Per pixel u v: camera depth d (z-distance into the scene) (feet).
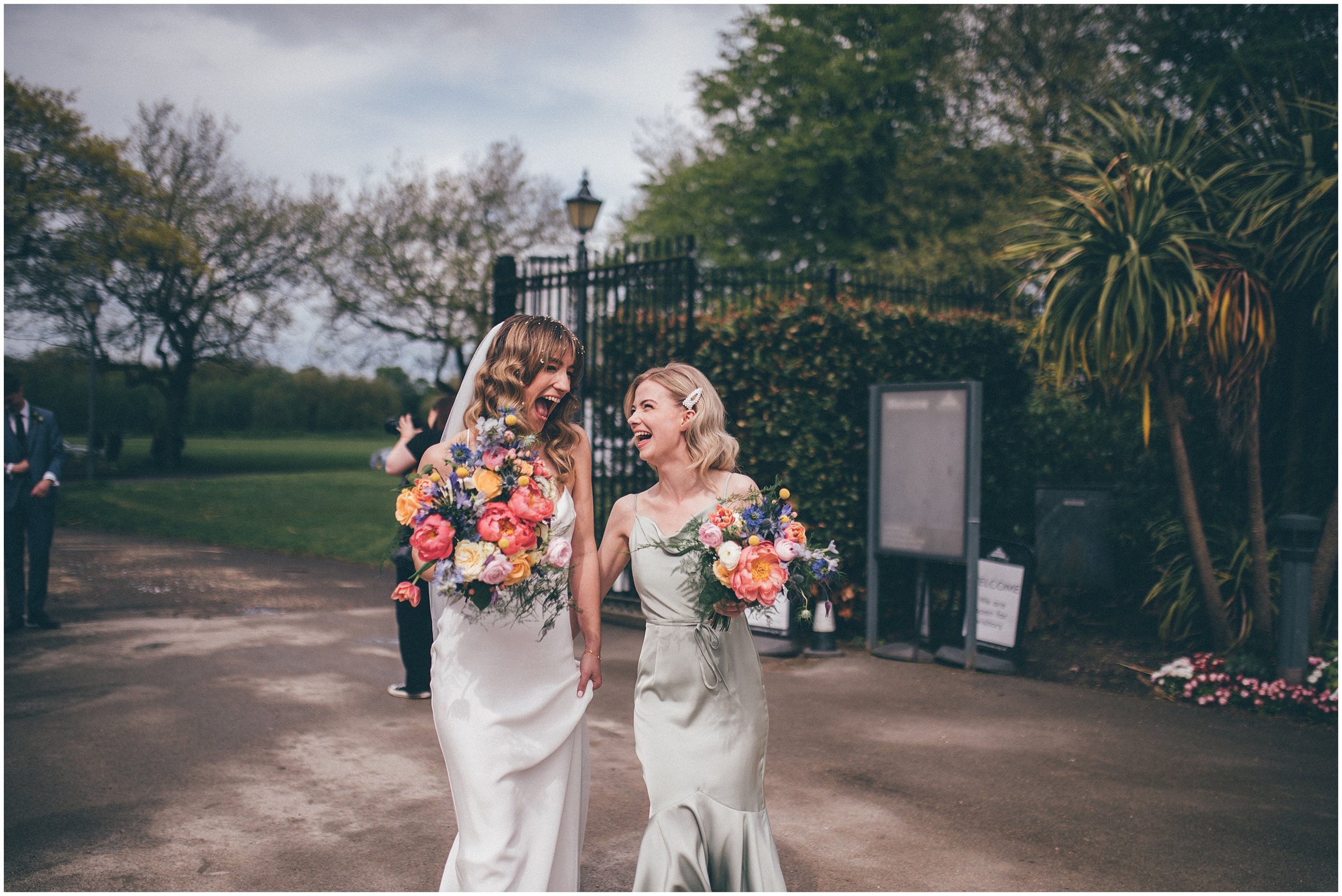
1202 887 10.46
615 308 26.25
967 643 20.89
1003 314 28.37
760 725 8.63
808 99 77.15
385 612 26.71
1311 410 21.39
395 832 11.75
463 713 8.16
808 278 25.26
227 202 113.70
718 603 8.16
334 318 113.70
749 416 24.03
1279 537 18.61
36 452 23.47
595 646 8.84
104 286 101.91
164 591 29.53
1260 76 40.19
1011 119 54.60
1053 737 15.98
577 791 8.77
